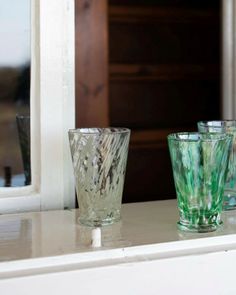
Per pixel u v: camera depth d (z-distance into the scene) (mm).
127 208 805
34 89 811
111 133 714
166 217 750
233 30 1104
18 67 872
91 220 713
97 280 606
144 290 625
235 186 791
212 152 682
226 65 1127
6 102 889
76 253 607
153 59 1916
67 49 821
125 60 1880
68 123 827
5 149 862
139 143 1860
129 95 1887
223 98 1146
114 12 1819
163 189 1903
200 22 1955
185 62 1954
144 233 674
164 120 1942
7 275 581
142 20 1876
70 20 820
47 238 657
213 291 656
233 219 737
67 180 830
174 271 636
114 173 722
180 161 684
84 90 1672
